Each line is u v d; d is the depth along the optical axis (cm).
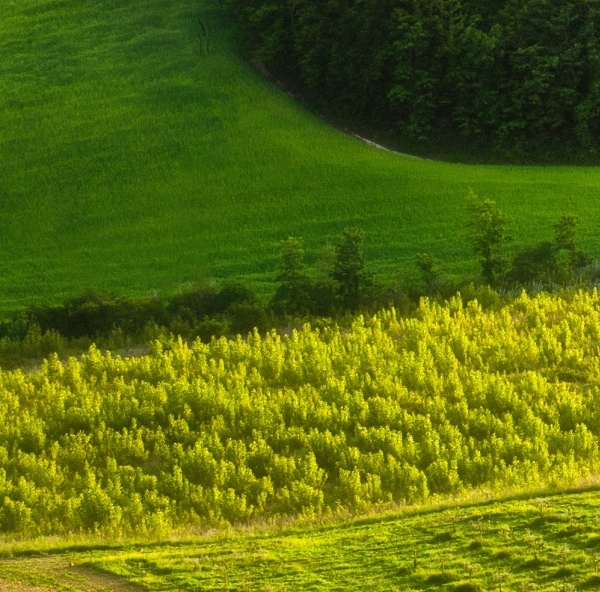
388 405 3928
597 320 4875
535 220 7300
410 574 2350
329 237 7494
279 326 5544
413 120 9100
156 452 3809
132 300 5894
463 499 2947
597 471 3222
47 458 3803
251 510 3180
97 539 2892
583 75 8900
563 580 2236
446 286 5838
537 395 4091
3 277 7219
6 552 2762
